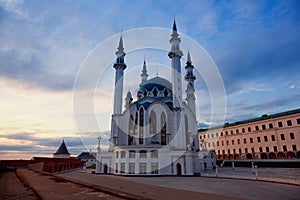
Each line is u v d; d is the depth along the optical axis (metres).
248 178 27.25
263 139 52.59
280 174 27.42
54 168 43.97
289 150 47.25
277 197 14.87
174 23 49.06
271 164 44.69
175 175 35.19
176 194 15.66
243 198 14.55
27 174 26.28
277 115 52.50
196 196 14.71
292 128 47.59
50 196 10.23
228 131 61.72
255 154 53.59
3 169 54.72
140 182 25.52
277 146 49.44
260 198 14.55
